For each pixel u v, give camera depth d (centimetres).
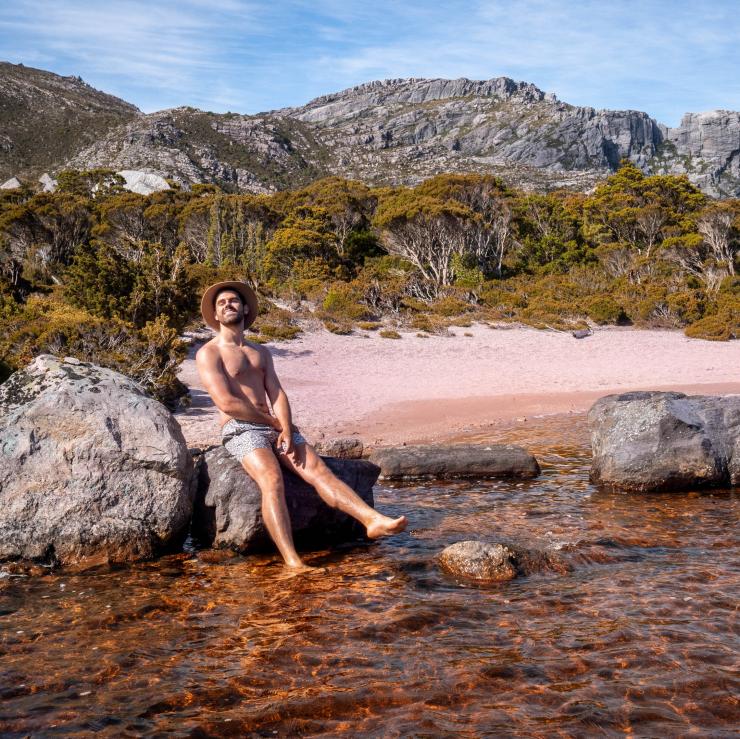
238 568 527
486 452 873
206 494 585
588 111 19875
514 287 4250
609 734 291
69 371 585
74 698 329
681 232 4969
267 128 19100
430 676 344
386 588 471
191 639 394
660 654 361
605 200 5681
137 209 5253
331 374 1964
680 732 291
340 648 377
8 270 2361
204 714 312
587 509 689
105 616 432
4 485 534
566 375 1997
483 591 462
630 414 800
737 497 733
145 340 1507
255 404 579
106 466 549
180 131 17200
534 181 16175
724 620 403
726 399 831
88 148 16588
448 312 3328
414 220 4672
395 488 806
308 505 577
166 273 2008
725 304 3300
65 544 536
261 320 2606
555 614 419
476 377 1961
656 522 634
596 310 3278
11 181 10156
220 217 5288
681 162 19450
